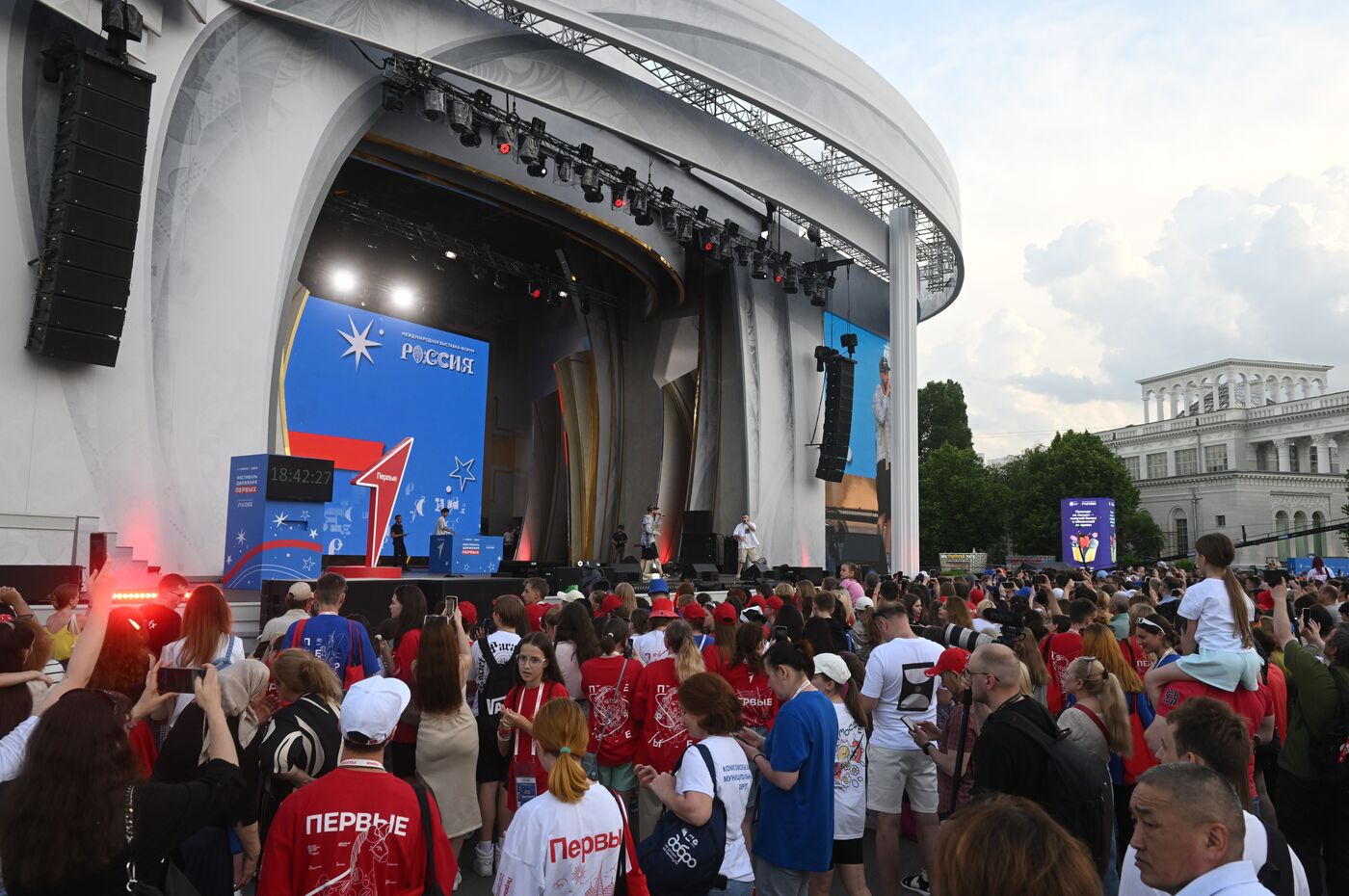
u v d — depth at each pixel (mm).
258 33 14773
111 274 11695
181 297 13297
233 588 12234
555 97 18891
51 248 11312
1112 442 90000
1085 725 4457
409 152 19766
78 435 11922
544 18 17531
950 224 29172
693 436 28281
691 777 3777
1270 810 5422
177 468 13039
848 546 31141
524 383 33375
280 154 14977
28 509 11375
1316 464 77500
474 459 26109
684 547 26453
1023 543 60781
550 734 3289
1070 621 7496
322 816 2916
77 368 11969
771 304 28688
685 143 21891
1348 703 4656
